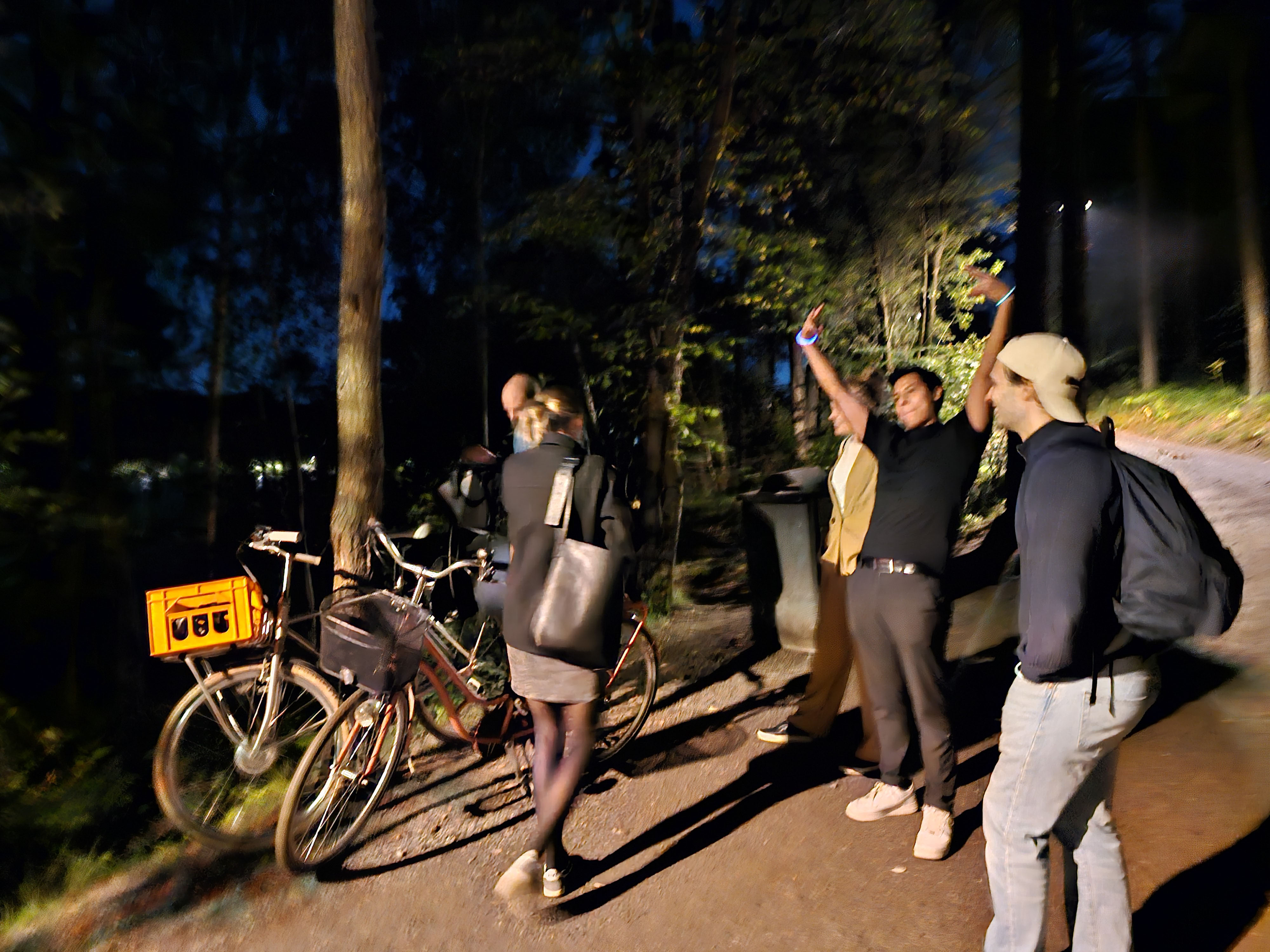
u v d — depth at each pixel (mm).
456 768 4094
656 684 4297
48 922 3074
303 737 4031
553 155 9430
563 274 8133
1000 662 4941
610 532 2943
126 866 3416
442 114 9164
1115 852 2215
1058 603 1924
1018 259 7035
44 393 4762
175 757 3293
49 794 3859
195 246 6684
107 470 5105
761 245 7312
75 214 4609
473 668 3963
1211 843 2902
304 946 2842
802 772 3879
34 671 4781
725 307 8031
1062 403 2105
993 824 2178
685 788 3820
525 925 2904
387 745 3555
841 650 4035
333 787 3340
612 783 3926
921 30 8211
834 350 14289
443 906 3031
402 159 10000
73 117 4594
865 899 2900
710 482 12688
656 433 6980
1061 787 2064
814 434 14453
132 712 5090
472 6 7734
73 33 4484
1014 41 9406
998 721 4180
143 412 6020
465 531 4578
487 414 9250
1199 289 28484
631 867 3221
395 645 3213
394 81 9133
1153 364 27281
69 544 4754
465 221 9797
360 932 2902
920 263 14039
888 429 3236
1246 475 11750
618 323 7148
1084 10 8586
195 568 6762
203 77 6703
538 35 7227
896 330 14180
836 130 8961
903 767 3658
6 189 4230
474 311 9086
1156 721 3844
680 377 7102
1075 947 2244
